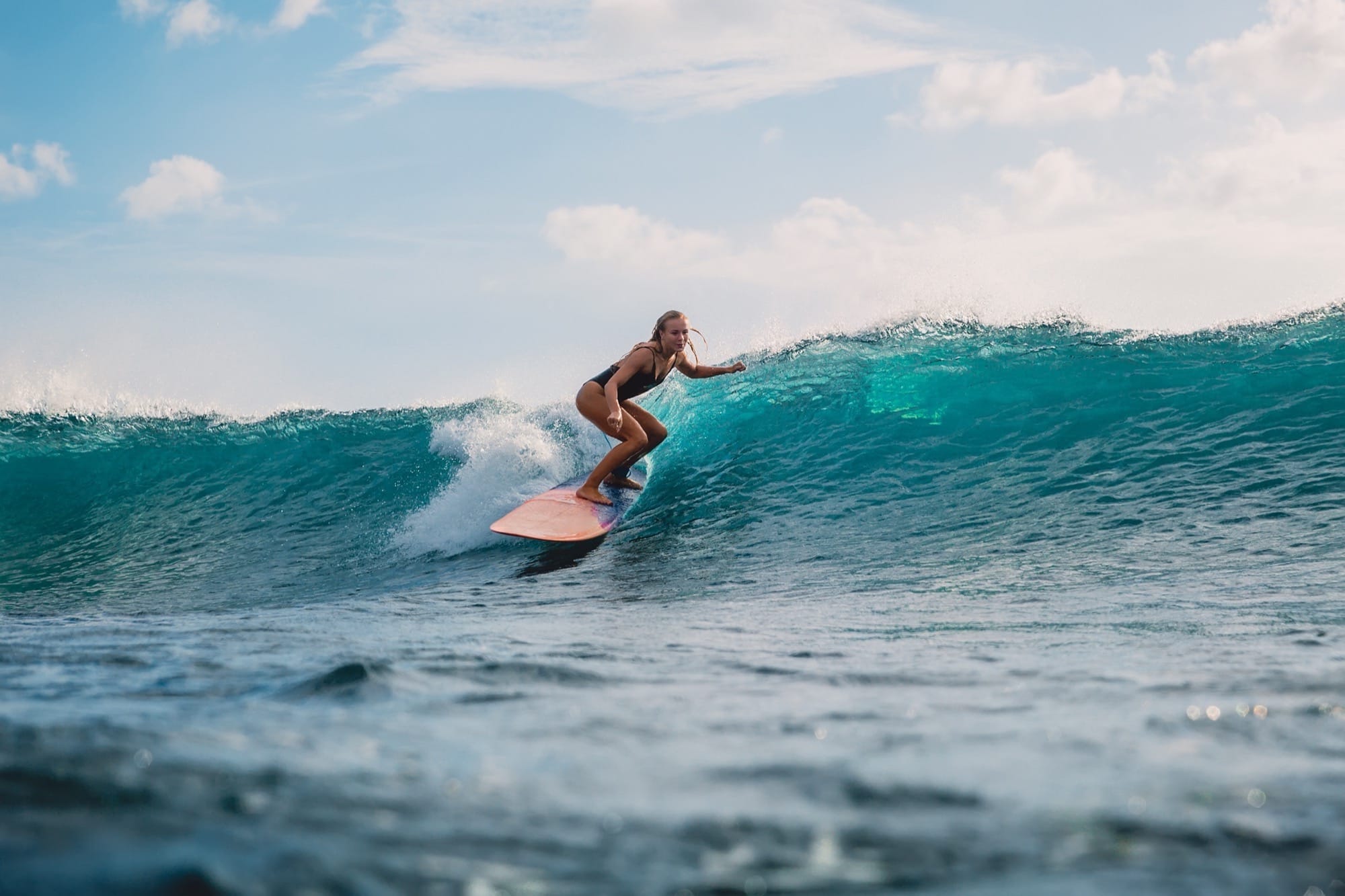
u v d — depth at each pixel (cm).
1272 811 118
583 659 305
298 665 288
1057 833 111
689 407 1048
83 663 302
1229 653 294
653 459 947
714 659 303
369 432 1134
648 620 458
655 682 254
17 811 114
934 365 1042
